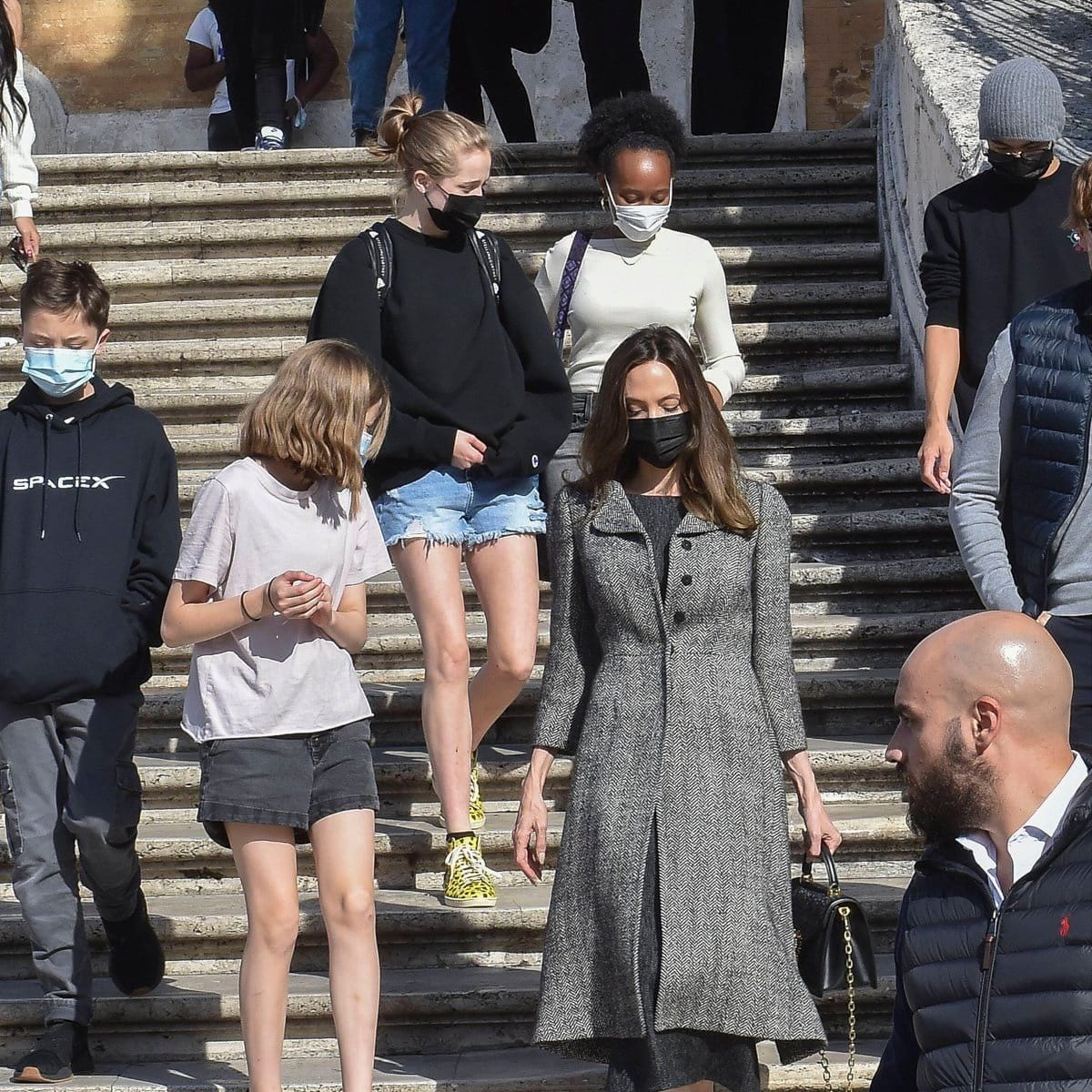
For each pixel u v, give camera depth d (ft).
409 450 58.08
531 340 60.80
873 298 96.07
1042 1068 30.25
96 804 52.47
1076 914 30.45
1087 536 45.42
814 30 166.71
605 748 46.65
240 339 96.58
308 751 48.88
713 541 47.34
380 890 62.54
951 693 32.12
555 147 110.32
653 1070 44.57
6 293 100.89
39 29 169.68
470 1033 56.13
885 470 82.17
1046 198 61.62
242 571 48.49
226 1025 56.29
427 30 114.62
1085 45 90.74
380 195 106.52
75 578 53.01
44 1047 53.11
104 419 55.06
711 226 102.37
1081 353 45.98
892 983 55.47
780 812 46.96
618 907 45.03
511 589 60.29
